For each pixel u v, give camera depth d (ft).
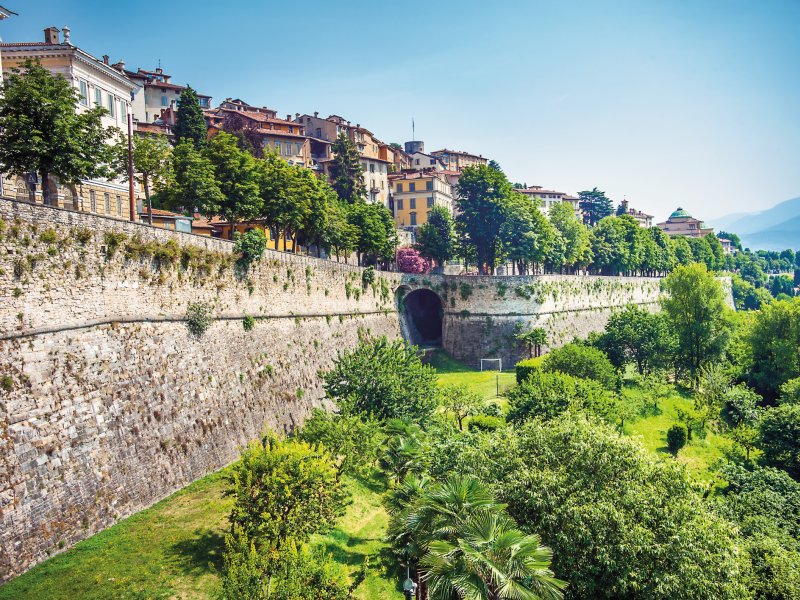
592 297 389.19
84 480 97.81
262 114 451.12
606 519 95.04
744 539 119.44
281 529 92.84
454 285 335.26
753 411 229.45
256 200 215.10
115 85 213.46
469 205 359.46
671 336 297.33
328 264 226.17
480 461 112.06
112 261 115.03
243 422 148.46
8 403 87.71
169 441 121.49
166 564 92.63
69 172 131.85
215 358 146.51
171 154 199.93
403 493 113.50
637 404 240.53
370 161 471.21
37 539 87.30
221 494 117.70
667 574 89.97
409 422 156.35
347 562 115.03
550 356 253.03
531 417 174.60
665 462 107.86
